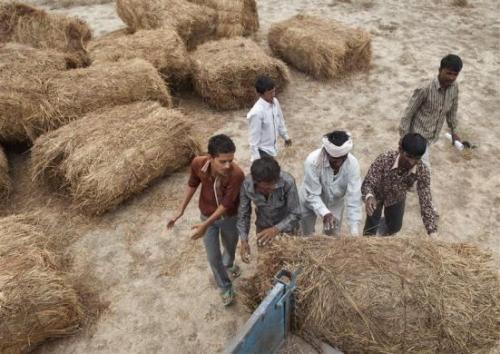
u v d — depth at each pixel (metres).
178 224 4.85
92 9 11.28
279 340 2.69
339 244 2.88
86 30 7.93
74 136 5.16
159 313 3.92
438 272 2.64
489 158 5.76
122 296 4.08
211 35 8.45
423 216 3.41
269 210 3.24
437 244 2.91
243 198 3.23
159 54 6.81
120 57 6.75
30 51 6.59
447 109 4.33
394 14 10.30
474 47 8.68
